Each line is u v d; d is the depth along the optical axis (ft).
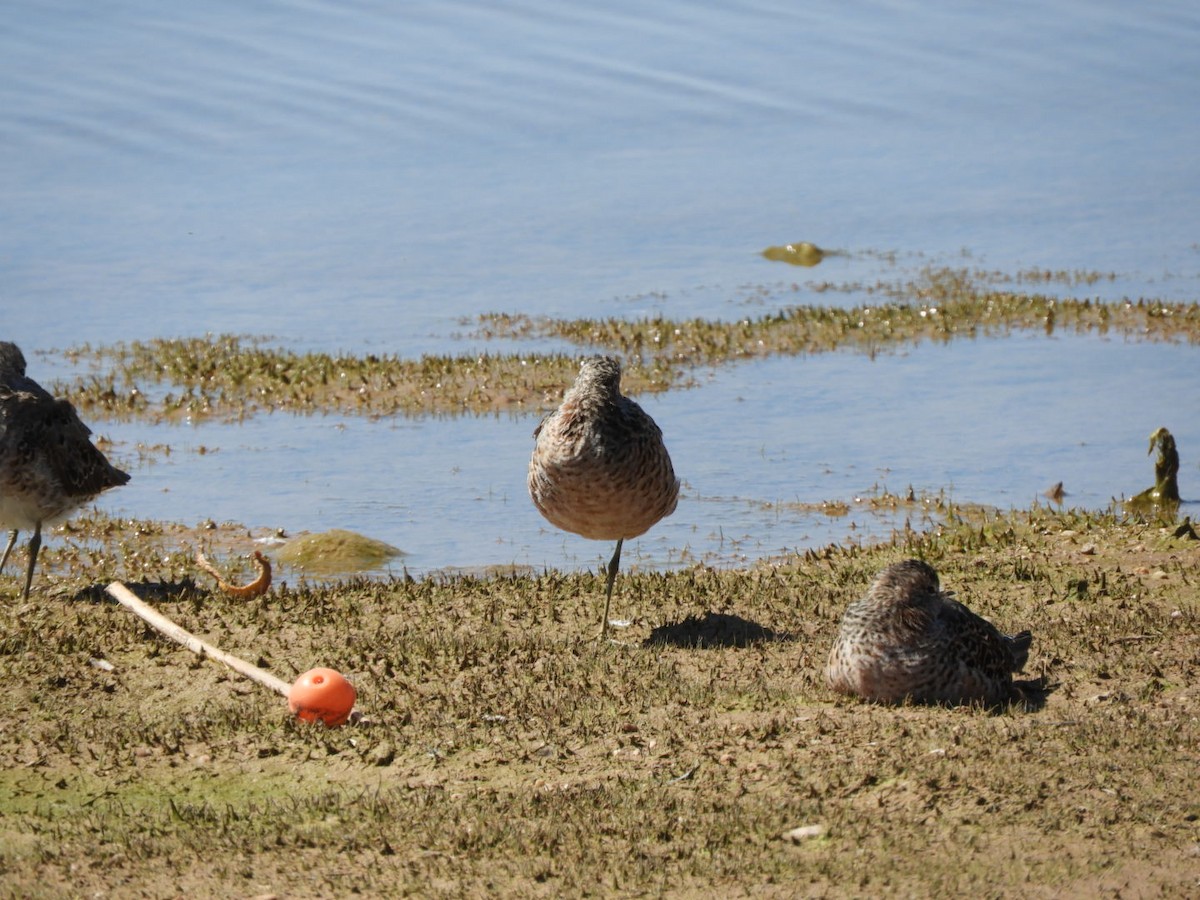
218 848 29.68
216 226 119.75
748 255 115.55
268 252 113.91
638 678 38.75
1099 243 117.39
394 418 78.07
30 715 36.94
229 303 101.91
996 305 97.66
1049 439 72.79
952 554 52.75
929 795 30.53
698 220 124.77
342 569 56.29
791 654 40.98
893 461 69.92
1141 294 101.60
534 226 121.90
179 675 39.34
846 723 35.04
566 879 27.84
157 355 89.20
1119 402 78.69
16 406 45.52
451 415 78.48
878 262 113.29
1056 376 83.87
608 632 43.50
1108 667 38.99
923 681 36.01
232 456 71.92
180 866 28.99
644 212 126.52
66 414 46.73
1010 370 85.30
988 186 135.44
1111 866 27.48
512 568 56.34
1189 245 116.37
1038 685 37.70
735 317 98.99
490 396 80.74
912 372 85.51
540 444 42.60
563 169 138.21
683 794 31.42
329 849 29.55
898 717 35.27
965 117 158.92
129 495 65.98
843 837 29.04
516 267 111.55
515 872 28.27
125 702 37.78
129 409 79.36
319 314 99.71
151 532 60.70
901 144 149.28
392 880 28.17
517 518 62.90
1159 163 142.10
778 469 69.15
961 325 95.09
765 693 37.50
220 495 66.03
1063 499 64.18
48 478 46.09
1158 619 43.01
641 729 35.35
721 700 37.19
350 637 42.39
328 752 34.58
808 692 37.68
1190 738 33.30
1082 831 28.86
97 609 44.88
